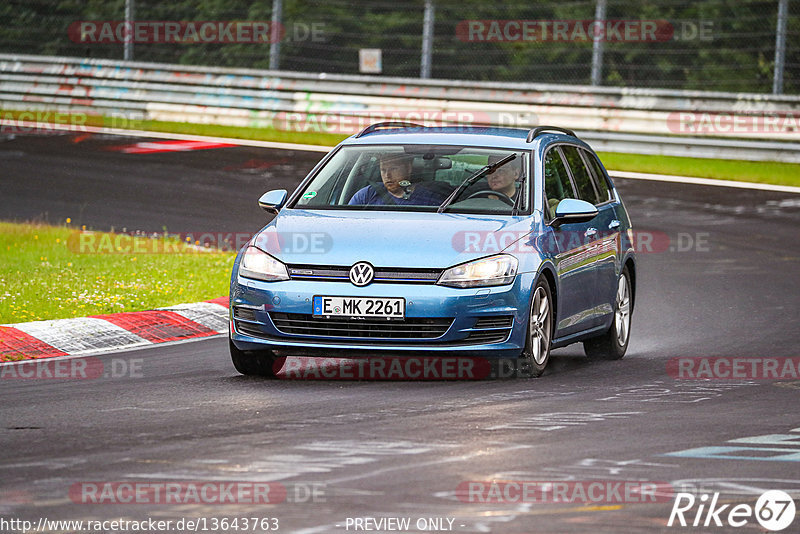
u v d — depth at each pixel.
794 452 22.42
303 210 32.47
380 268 29.66
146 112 99.25
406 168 33.19
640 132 85.12
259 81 96.38
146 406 26.80
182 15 131.88
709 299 46.25
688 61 120.38
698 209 67.62
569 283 32.75
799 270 52.19
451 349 29.48
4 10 136.00
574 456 21.86
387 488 19.44
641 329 41.06
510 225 31.20
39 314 39.22
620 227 36.88
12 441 23.00
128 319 38.56
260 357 31.22
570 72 126.31
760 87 117.50
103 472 20.48
